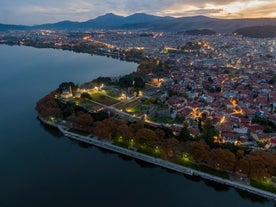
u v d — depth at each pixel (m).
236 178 170.75
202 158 181.38
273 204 153.50
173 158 195.75
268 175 163.38
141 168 194.50
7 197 163.75
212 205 156.50
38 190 170.00
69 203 157.50
